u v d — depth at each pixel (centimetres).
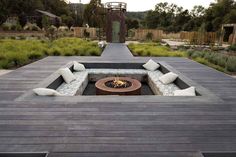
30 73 538
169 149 210
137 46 1298
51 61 734
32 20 3591
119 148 210
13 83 443
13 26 2659
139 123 263
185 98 352
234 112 304
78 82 516
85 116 280
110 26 1814
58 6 5006
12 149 205
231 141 227
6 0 3303
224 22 3166
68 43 1362
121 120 270
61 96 349
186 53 1136
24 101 327
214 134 241
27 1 3747
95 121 266
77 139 225
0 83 441
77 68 640
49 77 476
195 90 397
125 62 711
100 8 2844
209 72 589
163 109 307
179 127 255
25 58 800
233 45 1588
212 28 3409
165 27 4653
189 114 293
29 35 2278
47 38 1877
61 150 205
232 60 865
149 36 2273
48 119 270
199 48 1563
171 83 513
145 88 603
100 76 640
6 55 781
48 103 320
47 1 4906
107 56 897
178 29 4409
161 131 245
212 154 205
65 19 3819
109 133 238
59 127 250
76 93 452
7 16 3338
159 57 886
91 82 645
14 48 1021
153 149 210
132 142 221
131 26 3575
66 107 307
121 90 466
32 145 213
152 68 671
